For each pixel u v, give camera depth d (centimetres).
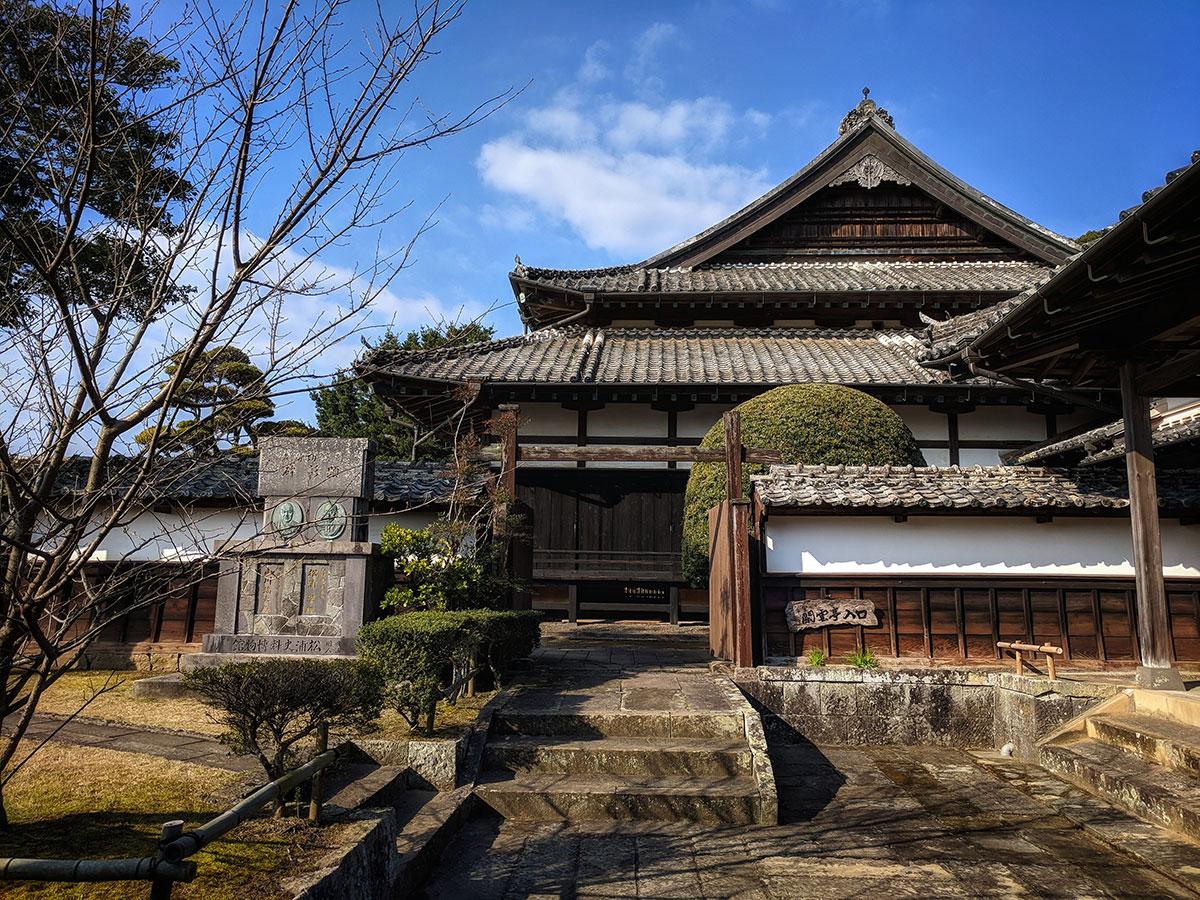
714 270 1873
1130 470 776
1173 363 715
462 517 924
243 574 833
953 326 1346
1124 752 661
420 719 650
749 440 1132
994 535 903
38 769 480
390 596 827
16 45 341
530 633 913
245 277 312
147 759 512
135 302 362
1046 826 559
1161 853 496
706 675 861
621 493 1441
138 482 302
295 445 853
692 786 579
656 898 426
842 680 831
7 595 305
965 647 886
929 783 673
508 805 559
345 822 407
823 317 1736
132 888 321
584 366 1443
